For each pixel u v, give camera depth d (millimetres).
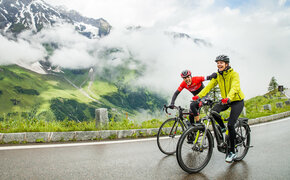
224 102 3805
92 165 3875
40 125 6449
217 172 3775
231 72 4121
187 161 3730
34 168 3580
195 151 3826
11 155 4195
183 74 5105
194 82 5371
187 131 3670
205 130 3924
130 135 6711
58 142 5547
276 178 3490
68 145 5250
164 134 4961
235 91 3928
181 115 4953
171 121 5027
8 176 3193
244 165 4145
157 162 4246
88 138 6066
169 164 4164
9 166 3602
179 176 3545
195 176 3572
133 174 3533
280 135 6848
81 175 3379
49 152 4562
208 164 4207
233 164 4211
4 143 5098
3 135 5113
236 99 4125
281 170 3836
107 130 6359
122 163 4066
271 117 11148
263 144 5734
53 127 6258
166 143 4914
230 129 4098
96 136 6172
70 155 4426
